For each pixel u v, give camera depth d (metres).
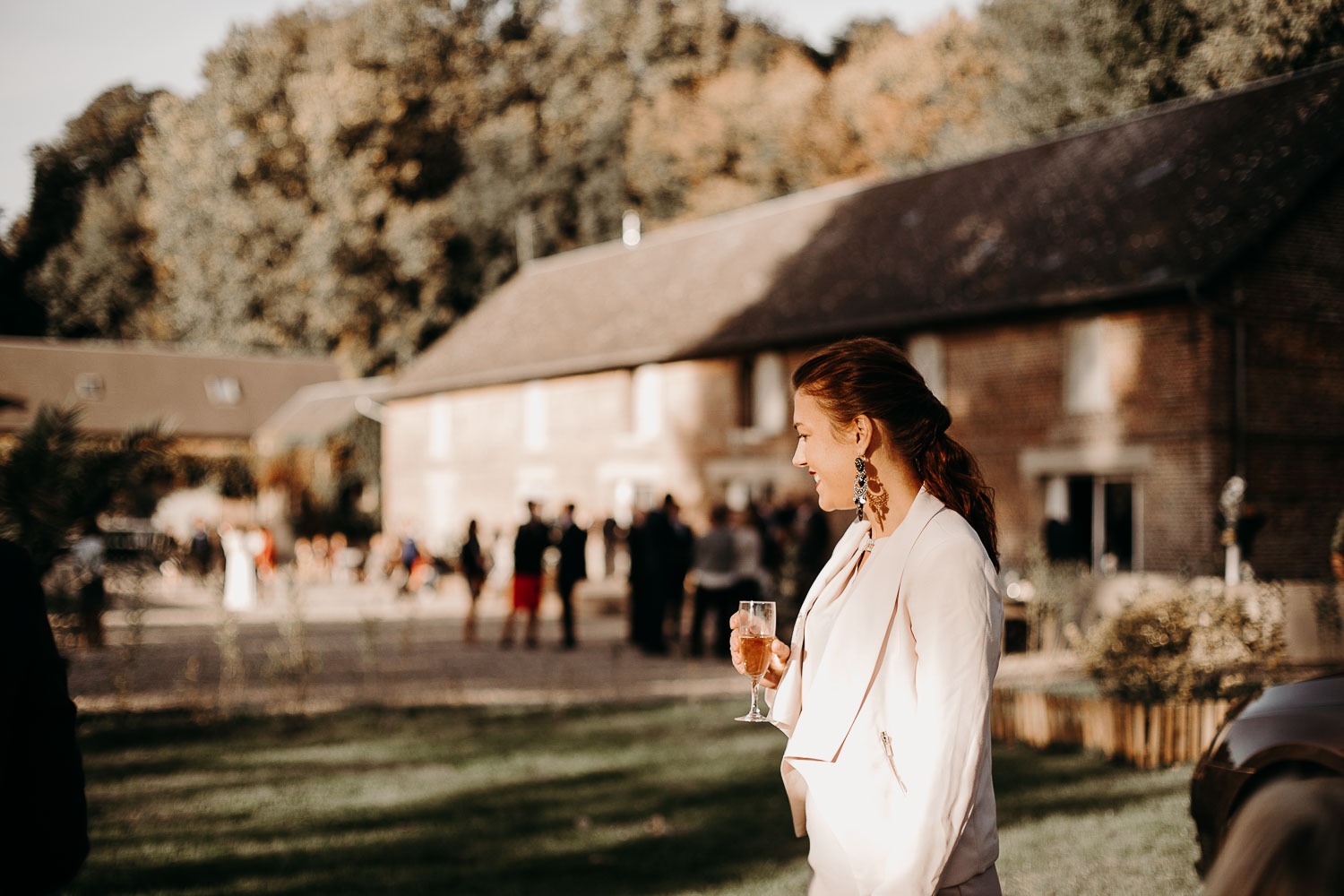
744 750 9.12
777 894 5.38
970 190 25.03
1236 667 8.45
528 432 33.31
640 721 10.52
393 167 49.66
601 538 30.09
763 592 15.66
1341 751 4.08
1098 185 21.70
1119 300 18.89
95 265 54.00
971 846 2.26
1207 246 18.02
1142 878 5.12
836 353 2.49
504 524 34.31
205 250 47.09
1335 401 18.70
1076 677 11.57
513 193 50.84
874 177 41.06
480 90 53.09
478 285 51.19
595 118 51.88
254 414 51.88
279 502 45.16
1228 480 17.66
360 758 9.17
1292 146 18.72
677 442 28.27
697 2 53.03
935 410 2.46
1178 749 7.84
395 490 39.88
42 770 2.03
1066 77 24.91
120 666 13.13
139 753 9.51
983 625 2.22
